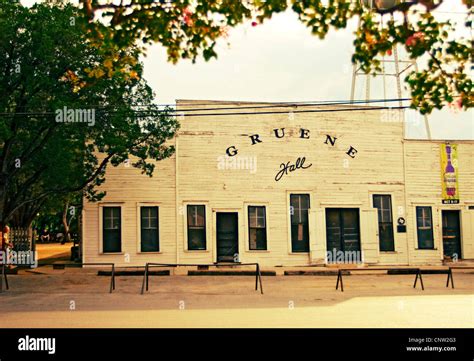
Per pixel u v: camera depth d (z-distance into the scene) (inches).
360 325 478.6
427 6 305.4
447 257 1071.0
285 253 1010.1
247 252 997.2
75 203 1555.1
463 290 748.0
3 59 773.9
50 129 816.3
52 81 773.3
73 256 1300.4
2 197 855.1
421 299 653.9
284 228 1013.8
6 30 734.5
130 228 980.6
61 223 2642.7
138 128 863.7
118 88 822.5
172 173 996.6
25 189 928.9
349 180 1043.3
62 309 572.4
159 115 880.3
